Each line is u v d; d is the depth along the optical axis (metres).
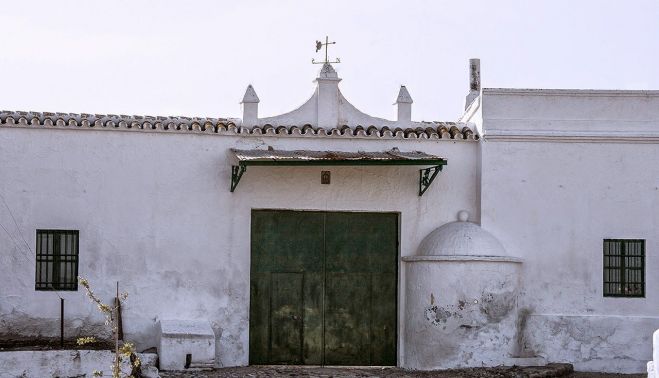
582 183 20.22
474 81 24.17
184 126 19.39
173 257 19.33
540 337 19.88
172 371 18.12
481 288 19.25
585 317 19.97
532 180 20.12
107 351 16.94
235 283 19.53
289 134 19.77
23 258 18.83
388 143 20.08
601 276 20.11
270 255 19.88
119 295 19.02
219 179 19.55
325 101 20.12
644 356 20.02
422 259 19.48
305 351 19.89
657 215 20.30
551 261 20.06
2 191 18.84
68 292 18.91
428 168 19.81
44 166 19.00
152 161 19.34
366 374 18.66
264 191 19.70
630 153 20.33
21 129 18.95
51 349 17.20
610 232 20.20
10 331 18.70
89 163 19.14
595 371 19.94
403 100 20.48
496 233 19.97
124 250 19.17
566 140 20.14
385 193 20.08
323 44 20.30
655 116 20.41
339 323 20.03
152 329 19.16
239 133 19.58
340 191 19.95
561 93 20.25
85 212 19.09
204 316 19.39
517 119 20.14
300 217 20.02
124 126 19.19
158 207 19.33
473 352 19.22
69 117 19.22
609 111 20.33
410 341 19.73
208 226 19.48
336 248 20.09
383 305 20.17
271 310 19.83
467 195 20.27
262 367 19.38
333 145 19.91
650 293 20.20
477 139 20.23
